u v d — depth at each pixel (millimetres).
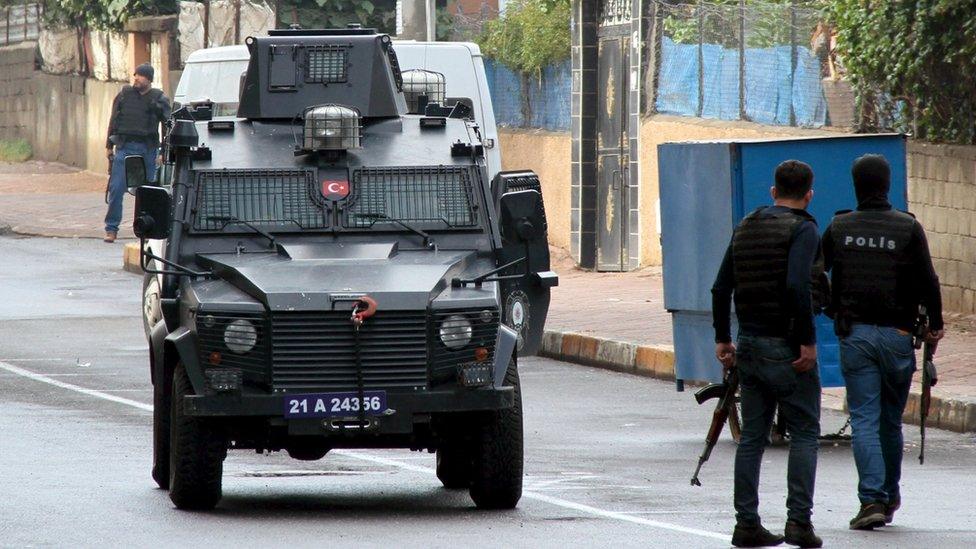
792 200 28266
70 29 138875
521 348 40031
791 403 27734
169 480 32781
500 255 33906
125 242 91312
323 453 32750
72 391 47938
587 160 81500
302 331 30156
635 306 64250
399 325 30250
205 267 32938
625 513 31016
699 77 72625
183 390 30719
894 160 40656
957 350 51156
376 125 35906
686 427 43031
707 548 27469
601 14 80875
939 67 57469
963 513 31359
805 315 27594
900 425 30672
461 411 30297
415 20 72688
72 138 137875
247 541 27906
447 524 29844
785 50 66125
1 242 91438
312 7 110938
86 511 30688
